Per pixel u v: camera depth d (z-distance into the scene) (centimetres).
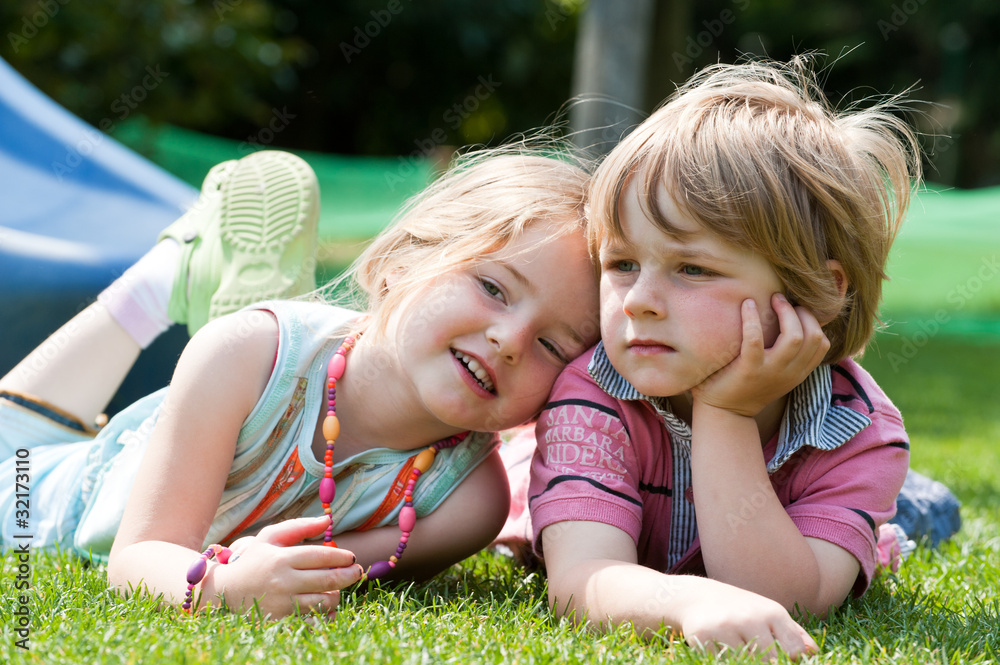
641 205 137
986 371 675
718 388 141
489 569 185
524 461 211
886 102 178
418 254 164
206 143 841
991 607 152
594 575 137
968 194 1024
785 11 1468
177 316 229
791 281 139
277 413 163
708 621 122
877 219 148
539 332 153
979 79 1558
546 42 1123
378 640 123
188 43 788
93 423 221
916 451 349
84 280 269
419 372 153
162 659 113
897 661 123
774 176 136
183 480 153
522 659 120
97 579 155
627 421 155
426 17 1054
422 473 167
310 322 168
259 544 138
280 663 114
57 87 755
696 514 148
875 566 166
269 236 227
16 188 335
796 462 155
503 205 155
